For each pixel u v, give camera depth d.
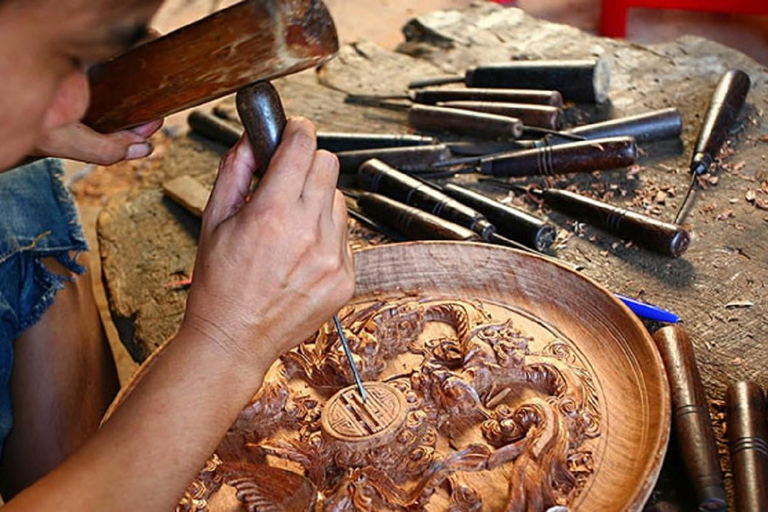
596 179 1.45
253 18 0.68
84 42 0.62
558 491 0.82
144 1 0.63
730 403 0.92
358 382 0.92
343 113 1.81
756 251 1.23
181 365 0.75
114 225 1.59
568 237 1.32
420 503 0.83
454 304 1.07
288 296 0.78
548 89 1.69
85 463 0.70
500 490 0.84
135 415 0.72
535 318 1.05
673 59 1.79
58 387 1.36
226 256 0.77
